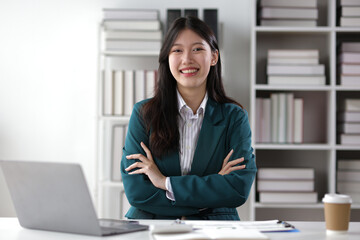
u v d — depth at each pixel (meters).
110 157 2.80
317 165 2.73
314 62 2.49
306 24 2.50
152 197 1.46
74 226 1.01
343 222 1.02
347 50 2.50
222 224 1.12
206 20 2.53
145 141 1.62
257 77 2.75
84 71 2.81
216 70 1.68
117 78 2.56
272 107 2.52
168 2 2.77
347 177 2.48
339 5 2.52
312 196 2.44
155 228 0.98
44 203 1.03
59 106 2.82
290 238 0.98
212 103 1.64
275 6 2.50
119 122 2.79
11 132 2.83
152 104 1.62
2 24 2.84
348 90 2.69
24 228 1.10
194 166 1.56
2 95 2.83
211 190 1.44
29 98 2.83
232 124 1.62
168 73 1.63
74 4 2.81
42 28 2.83
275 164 2.75
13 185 1.06
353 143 2.46
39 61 2.83
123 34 2.54
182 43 1.55
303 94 2.73
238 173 1.50
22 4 2.83
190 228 1.00
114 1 2.79
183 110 1.61
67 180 0.97
